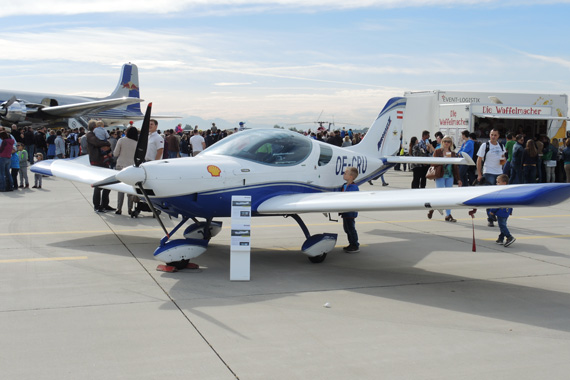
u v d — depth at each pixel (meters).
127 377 3.02
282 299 4.62
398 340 3.68
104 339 3.60
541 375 3.14
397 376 3.09
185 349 3.45
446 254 6.68
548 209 11.27
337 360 3.31
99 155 9.25
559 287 5.17
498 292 4.97
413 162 8.73
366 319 4.12
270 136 6.50
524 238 7.82
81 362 3.22
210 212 5.81
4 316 4.03
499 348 3.56
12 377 2.99
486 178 9.34
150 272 5.49
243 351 3.43
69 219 8.86
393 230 8.45
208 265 5.89
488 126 18.98
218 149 6.29
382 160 8.80
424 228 8.66
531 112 18.27
